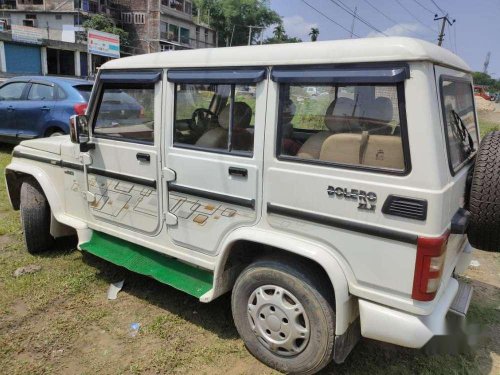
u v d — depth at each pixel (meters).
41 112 8.16
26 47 35.88
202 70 3.03
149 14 54.09
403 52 2.26
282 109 2.72
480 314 3.81
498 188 2.73
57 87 8.17
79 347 3.21
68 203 4.21
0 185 7.03
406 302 2.43
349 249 2.55
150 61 3.32
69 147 4.04
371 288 2.53
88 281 4.12
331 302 2.71
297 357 2.85
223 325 3.52
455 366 3.13
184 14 58.84
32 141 4.50
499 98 67.31
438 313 2.50
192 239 3.27
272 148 2.76
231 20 69.44
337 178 2.53
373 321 2.53
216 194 3.05
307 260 2.81
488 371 3.10
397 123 2.36
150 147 3.39
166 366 3.03
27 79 8.63
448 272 2.75
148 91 3.38
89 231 4.08
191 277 3.43
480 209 2.78
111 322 3.52
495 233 2.83
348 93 2.52
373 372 3.04
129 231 3.72
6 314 3.56
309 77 2.55
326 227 2.61
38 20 51.09
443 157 2.31
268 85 2.74
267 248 3.06
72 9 49.81
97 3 52.44
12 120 8.60
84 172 3.93
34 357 3.09
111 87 3.63
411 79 2.27
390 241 2.40
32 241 4.54
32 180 4.52
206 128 3.11
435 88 2.30
